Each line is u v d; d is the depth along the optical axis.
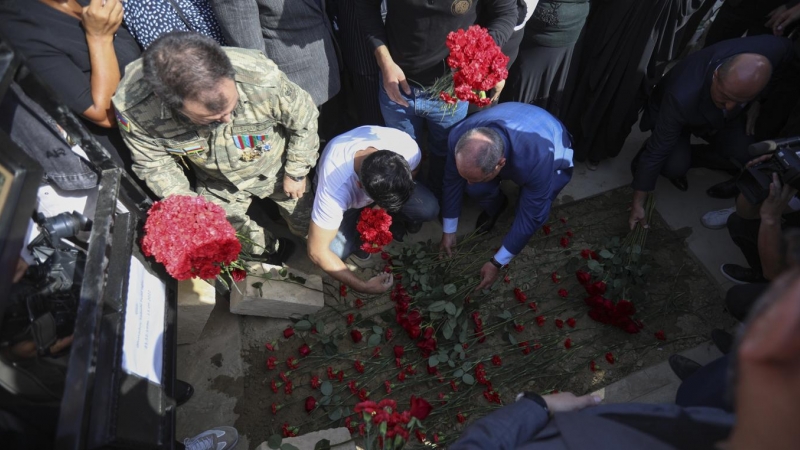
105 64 2.30
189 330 2.93
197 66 1.98
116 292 2.03
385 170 2.27
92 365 1.78
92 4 2.17
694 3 3.39
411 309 3.15
